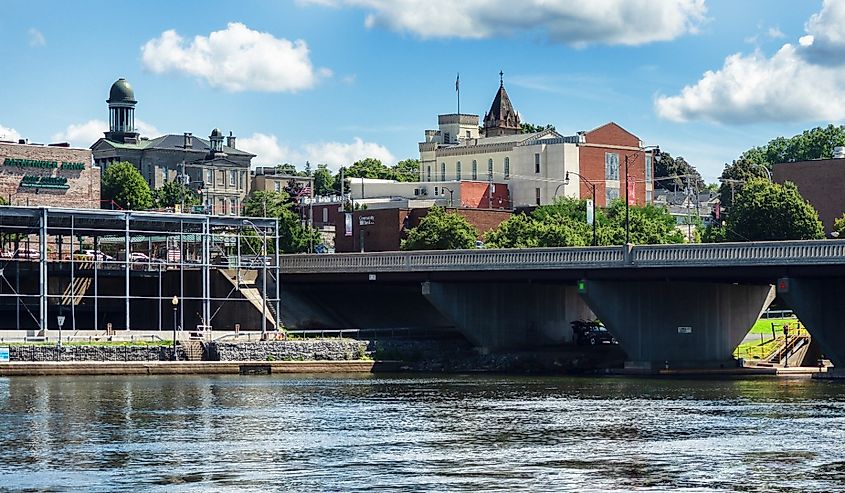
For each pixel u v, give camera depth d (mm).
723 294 141875
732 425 86000
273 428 84188
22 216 136125
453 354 146000
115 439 78812
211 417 90000
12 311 156125
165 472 67688
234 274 157125
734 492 63375
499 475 67125
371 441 78562
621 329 135250
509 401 102375
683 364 137875
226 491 63062
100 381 119125
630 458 72250
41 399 100750
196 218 145375
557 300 156000
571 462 71062
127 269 139750
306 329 154500
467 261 140250
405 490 63344
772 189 195875
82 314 159625
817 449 75438
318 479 65938
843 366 126062
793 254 119375
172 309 157625
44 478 66125
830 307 124062
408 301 167250
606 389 114062
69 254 163375
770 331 158750
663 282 137250
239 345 136500
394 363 141750
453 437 80250
